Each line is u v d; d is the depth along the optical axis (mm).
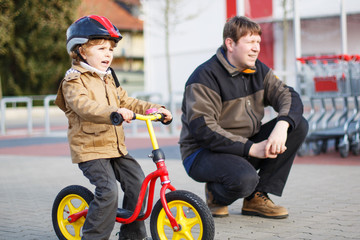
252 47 4102
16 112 24656
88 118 3311
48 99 14750
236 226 4160
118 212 3541
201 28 23594
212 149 4094
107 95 3600
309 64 8188
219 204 4488
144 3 24234
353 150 8156
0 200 5691
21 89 28828
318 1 20641
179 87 24938
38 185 6613
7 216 4898
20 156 10055
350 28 21500
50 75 28797
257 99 4340
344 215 4387
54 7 26609
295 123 4066
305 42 22156
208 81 4152
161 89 25766
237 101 4246
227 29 4172
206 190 4559
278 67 22062
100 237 3377
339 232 3855
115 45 3672
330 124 10953
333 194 5281
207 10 23219
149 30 25500
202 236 3176
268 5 8727
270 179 4395
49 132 15539
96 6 26406
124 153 3584
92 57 3543
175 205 3342
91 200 3656
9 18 20094
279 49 22000
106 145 3492
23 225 4539
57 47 28062
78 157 3463
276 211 4363
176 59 24875
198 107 4109
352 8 20203
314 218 4324
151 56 26062
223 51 4273
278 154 4324
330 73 7992
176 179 6535
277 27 21281
